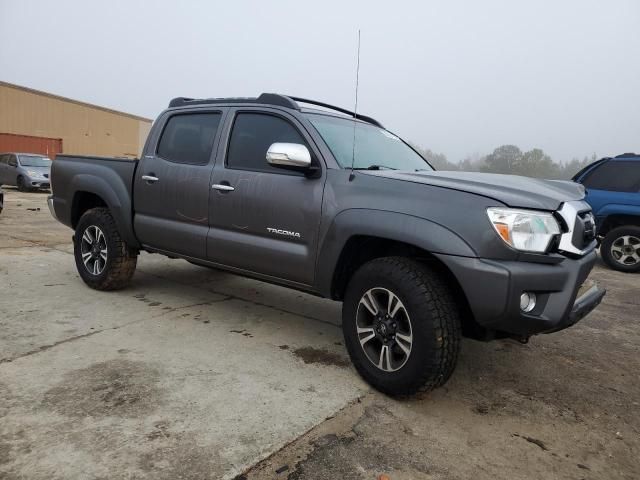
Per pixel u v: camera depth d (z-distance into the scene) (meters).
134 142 34.50
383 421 2.71
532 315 2.62
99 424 2.48
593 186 7.92
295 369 3.32
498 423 2.78
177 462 2.21
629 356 3.96
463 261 2.62
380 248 3.25
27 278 5.28
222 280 5.71
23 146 26.89
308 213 3.28
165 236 4.25
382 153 3.86
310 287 3.37
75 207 5.14
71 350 3.40
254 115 3.83
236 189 3.68
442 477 2.25
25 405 2.62
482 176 3.19
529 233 2.58
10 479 2.04
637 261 7.50
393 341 2.94
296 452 2.36
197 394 2.86
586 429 2.78
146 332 3.84
